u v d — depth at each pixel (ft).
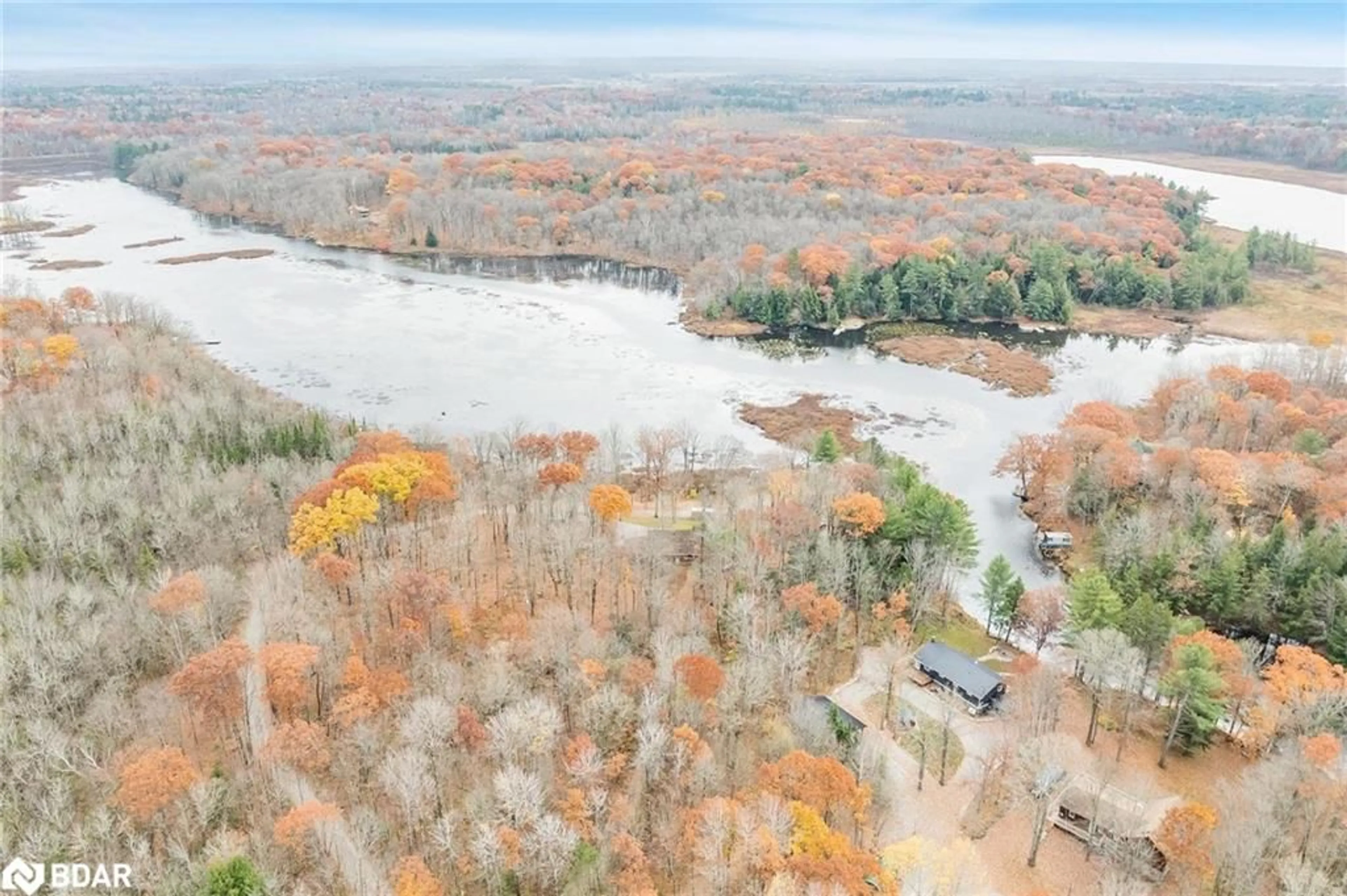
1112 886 207.62
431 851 218.18
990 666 312.50
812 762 227.81
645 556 334.44
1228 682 266.16
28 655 252.21
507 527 352.08
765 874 202.90
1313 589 308.19
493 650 276.21
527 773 232.32
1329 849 215.51
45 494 350.64
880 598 335.26
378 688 252.42
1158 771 262.47
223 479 365.61
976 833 239.91
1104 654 271.08
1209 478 388.98
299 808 213.25
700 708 255.29
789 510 341.21
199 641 270.67
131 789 213.66
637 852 212.84
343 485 325.62
